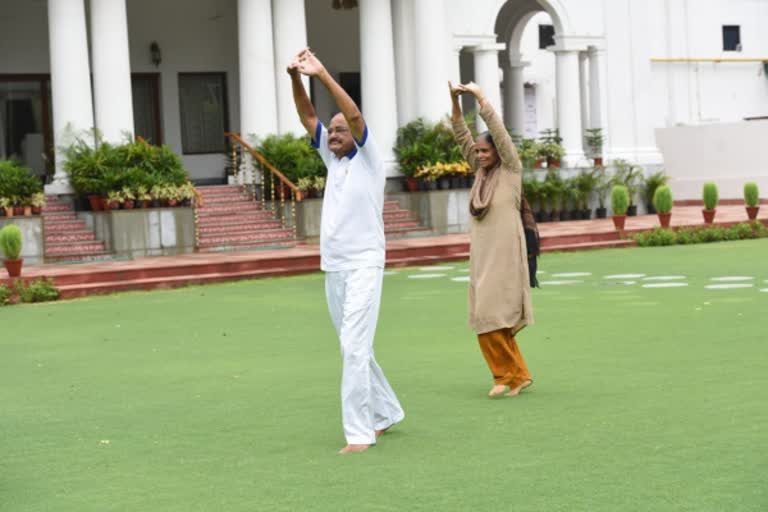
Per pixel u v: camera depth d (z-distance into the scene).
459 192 27.62
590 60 33.06
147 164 23.80
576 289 16.36
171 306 16.48
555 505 5.68
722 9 44.34
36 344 13.02
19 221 22.08
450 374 9.82
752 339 10.99
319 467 6.69
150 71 30.41
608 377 9.26
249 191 26.66
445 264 22.09
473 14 30.34
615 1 33.12
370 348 7.29
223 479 6.52
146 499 6.17
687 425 7.31
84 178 23.38
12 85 29.00
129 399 9.26
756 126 36.34
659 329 11.97
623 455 6.61
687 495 5.74
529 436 7.25
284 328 13.43
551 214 30.69
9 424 8.40
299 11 27.45
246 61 26.70
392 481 6.29
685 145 38.00
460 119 9.10
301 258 21.36
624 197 24.88
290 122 27.44
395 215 27.31
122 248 23.03
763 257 20.45
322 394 9.09
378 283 7.23
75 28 24.45
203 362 11.09
